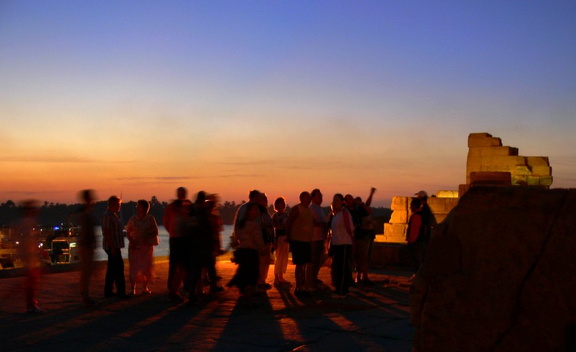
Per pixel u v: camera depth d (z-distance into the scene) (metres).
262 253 12.38
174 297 10.73
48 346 7.48
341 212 11.51
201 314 9.65
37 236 9.80
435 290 4.59
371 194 13.42
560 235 4.26
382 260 16.48
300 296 11.34
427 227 12.68
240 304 10.30
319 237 12.29
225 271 15.47
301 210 11.38
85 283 10.20
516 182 19.17
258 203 12.11
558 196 4.36
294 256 11.42
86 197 10.31
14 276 13.14
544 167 19.20
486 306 4.40
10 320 9.09
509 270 4.38
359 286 12.83
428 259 4.72
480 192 4.62
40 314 9.57
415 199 12.90
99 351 7.25
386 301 10.77
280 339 7.82
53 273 14.45
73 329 8.46
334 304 10.20
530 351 4.23
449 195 20.50
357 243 12.80
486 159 19.61
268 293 11.88
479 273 4.48
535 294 4.26
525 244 4.36
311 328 8.45
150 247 11.81
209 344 7.59
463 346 4.45
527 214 4.41
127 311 9.90
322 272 15.52
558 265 4.22
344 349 7.26
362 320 8.98
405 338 7.78
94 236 10.30
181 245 10.71
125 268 15.89
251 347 7.42
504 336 4.32
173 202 11.30
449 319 4.50
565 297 4.16
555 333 4.16
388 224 20.92
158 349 7.35
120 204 11.41
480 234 4.54
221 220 11.38
